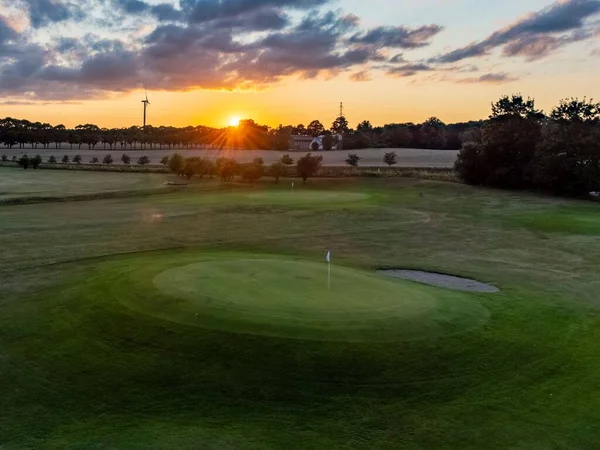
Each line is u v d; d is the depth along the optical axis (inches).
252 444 366.3
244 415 399.9
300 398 418.9
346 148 7313.0
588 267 1002.7
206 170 3043.8
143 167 3703.3
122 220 1480.1
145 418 397.7
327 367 452.1
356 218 1599.4
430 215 1685.5
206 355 467.8
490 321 578.2
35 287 719.7
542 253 1131.9
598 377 481.1
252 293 585.3
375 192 2338.8
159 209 1740.9
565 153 2293.3
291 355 463.8
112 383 442.0
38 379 454.3
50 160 4195.4
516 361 499.2
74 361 478.0
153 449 360.2
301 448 363.9
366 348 476.1
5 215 1544.0
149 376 447.8
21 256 958.4
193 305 545.0
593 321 636.7
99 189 2330.2
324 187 2576.3
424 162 4633.4
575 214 1707.7
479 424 400.8
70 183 2662.4
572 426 402.6
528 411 421.7
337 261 997.8
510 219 1608.0
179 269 688.4
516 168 2502.5
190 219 1524.4
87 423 393.4
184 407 409.7
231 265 720.3
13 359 490.6
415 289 671.8
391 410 411.2
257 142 7603.4
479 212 1761.8
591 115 2400.3
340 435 379.9
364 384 437.7
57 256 962.1
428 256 1078.4
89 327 534.3
